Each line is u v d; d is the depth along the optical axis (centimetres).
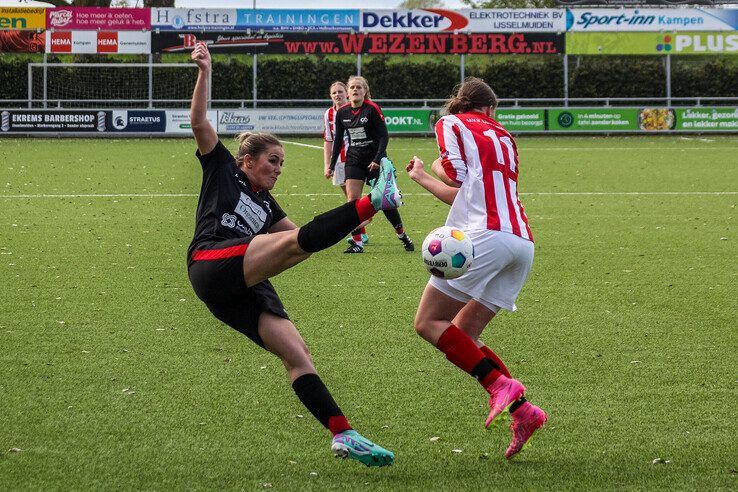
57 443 605
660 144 3734
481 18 4322
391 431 637
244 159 588
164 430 634
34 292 1094
